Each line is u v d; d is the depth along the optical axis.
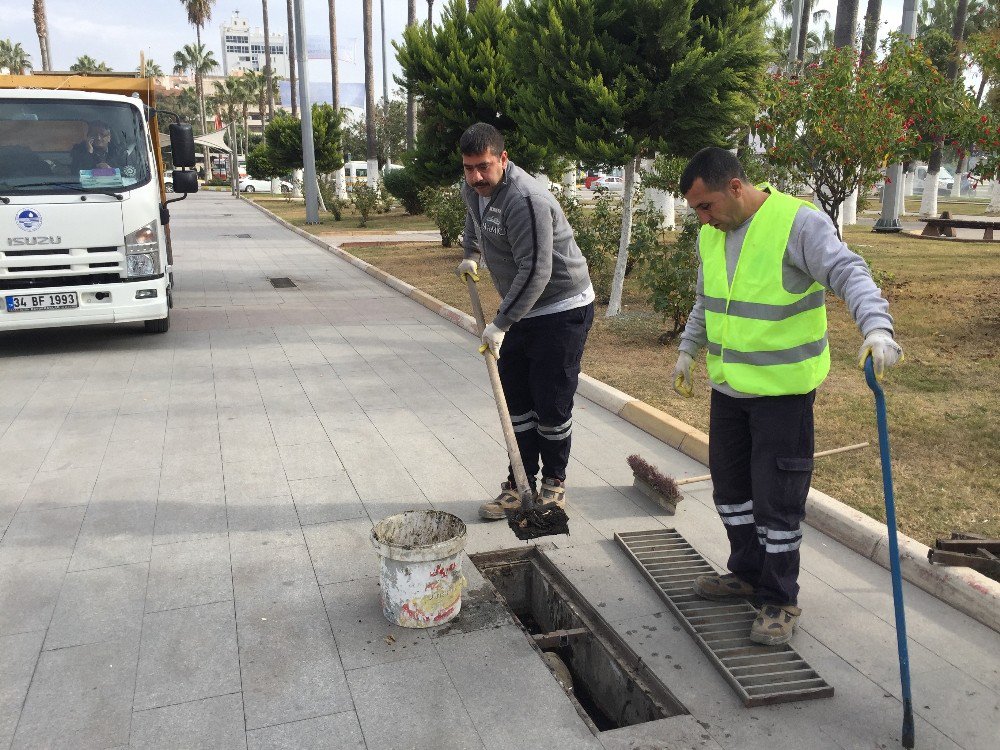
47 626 3.02
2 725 2.48
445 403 6.00
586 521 4.00
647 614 3.14
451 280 12.15
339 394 6.21
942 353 6.90
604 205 10.02
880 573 3.48
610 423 5.59
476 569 3.50
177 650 2.88
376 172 33.03
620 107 7.23
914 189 48.81
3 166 6.92
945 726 2.52
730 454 3.04
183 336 8.30
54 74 8.09
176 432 5.26
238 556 3.58
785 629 2.89
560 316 3.73
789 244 2.65
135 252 7.27
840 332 8.01
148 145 7.52
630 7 7.22
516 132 12.02
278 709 2.57
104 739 2.43
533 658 2.86
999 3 12.03
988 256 13.30
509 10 8.09
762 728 2.50
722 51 6.96
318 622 3.06
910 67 8.37
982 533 3.64
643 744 2.43
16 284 7.02
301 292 11.56
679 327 7.68
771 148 8.81
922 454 4.64
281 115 39.91
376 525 3.16
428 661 2.83
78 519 3.94
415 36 12.77
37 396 6.05
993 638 2.99
